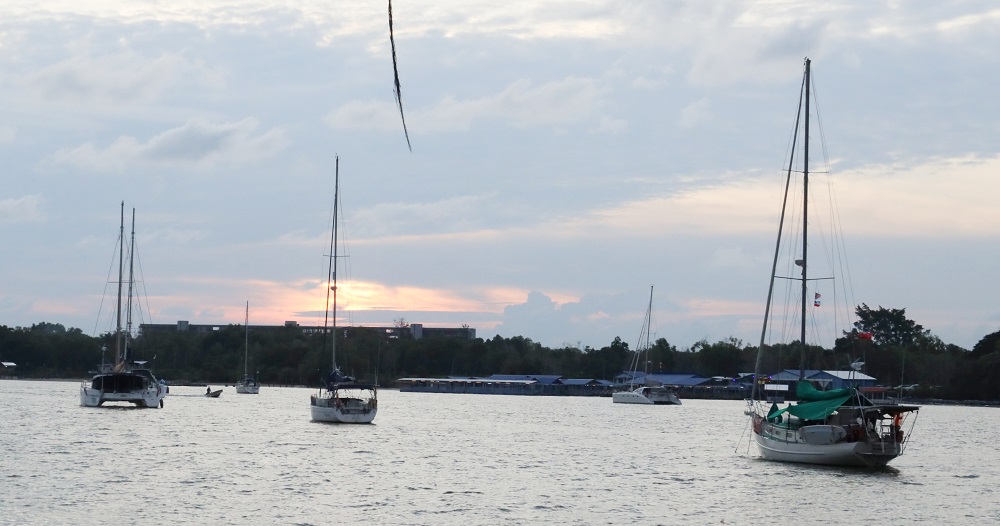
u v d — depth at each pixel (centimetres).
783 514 5650
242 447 8606
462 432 11194
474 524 5212
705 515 5581
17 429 10012
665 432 11862
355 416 11594
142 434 9731
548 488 6462
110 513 5288
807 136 8156
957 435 12450
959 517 5675
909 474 7469
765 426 7988
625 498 6094
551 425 13038
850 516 5638
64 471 6769
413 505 5719
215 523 5094
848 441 7369
